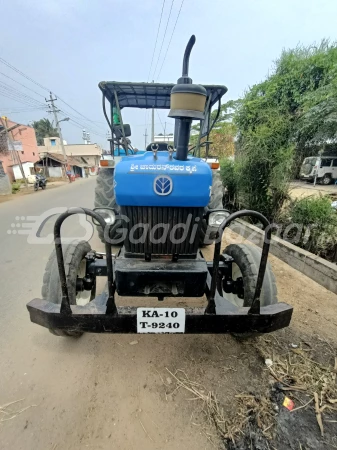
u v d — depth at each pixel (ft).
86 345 7.09
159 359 6.63
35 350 6.93
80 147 156.56
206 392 5.72
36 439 4.75
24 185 59.00
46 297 6.10
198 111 4.93
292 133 15.49
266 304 6.29
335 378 6.10
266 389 5.81
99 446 4.65
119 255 6.66
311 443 4.74
